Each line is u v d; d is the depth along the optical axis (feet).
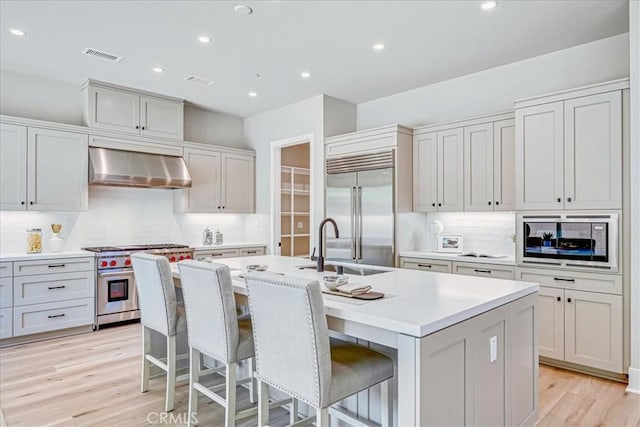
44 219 14.35
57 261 13.10
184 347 10.44
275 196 18.39
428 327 4.83
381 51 12.00
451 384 5.28
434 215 15.33
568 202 10.52
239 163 18.75
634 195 9.27
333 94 16.12
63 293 13.23
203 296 7.13
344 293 6.39
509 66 13.08
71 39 11.13
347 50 11.91
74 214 14.99
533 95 12.55
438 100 14.84
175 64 12.94
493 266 12.00
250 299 6.00
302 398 5.39
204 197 17.48
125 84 14.87
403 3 9.29
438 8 9.52
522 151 11.37
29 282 12.57
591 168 10.17
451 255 13.34
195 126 18.20
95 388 9.41
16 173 12.87
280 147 18.33
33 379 9.89
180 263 7.63
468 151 13.26
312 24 10.30
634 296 9.27
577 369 10.44
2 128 12.64
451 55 12.32
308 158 22.20
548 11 9.68
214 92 15.83
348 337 7.30
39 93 14.20
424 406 4.80
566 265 10.52
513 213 13.30
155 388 9.43
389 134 14.29
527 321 7.29
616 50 11.05
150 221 16.96
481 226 14.06
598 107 10.09
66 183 13.84
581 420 7.95
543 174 10.97
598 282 10.02
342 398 5.38
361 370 5.66
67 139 13.87
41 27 10.42
